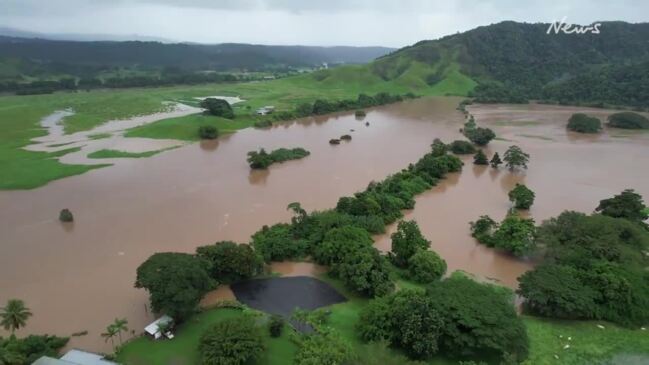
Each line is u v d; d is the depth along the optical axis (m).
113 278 52.16
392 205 71.38
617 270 47.44
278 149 106.31
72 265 55.00
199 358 37.75
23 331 42.69
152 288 41.91
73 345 40.81
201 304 46.66
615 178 93.81
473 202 79.19
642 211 71.19
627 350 40.94
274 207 74.00
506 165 102.25
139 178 87.81
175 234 63.47
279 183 86.69
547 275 47.03
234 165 98.88
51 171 88.69
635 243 56.47
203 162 100.75
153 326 41.38
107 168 93.38
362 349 39.56
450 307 40.56
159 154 106.12
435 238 64.19
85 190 80.38
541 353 40.00
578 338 42.25
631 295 45.31
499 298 42.56
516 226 59.41
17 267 54.41
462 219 71.25
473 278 53.34
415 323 38.75
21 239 61.56
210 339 36.72
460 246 61.84
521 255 58.31
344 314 45.62
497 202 79.44
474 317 39.34
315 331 41.62
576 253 51.81
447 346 38.88
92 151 105.44
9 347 36.38
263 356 38.41
